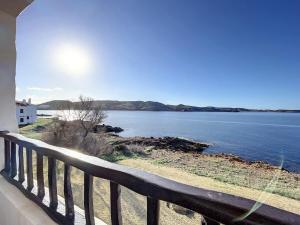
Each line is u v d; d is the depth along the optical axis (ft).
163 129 142.82
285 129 155.12
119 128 105.40
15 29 8.11
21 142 6.53
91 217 4.40
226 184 19.24
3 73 7.82
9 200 5.95
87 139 40.24
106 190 13.67
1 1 7.35
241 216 2.12
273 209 2.00
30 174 6.36
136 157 34.76
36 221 5.00
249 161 33.83
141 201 13.52
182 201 2.63
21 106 78.89
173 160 33.17
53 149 5.16
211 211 2.35
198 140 84.48
